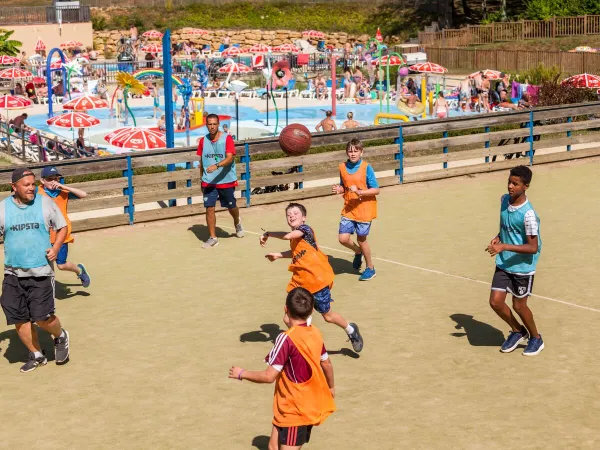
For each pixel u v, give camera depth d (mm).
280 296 11461
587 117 25516
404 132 19031
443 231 14867
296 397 6355
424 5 65625
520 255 8945
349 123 27422
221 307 11055
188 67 47031
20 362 9398
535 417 7773
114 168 15461
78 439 7551
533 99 31094
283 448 6398
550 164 21328
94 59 54375
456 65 53688
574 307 10812
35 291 8828
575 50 49406
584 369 8852
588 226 15000
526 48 54719
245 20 65375
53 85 47375
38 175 14828
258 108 42000
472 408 7984
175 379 8797
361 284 11938
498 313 9242
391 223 15562
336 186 11875
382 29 64312
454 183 19281
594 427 7562
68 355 9398
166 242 14523
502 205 9062
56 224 8945
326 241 14297
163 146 20062
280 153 20750
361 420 7770
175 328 10297
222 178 14086
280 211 16750
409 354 9336
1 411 8141
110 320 10633
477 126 20109
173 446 7371
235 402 8227
